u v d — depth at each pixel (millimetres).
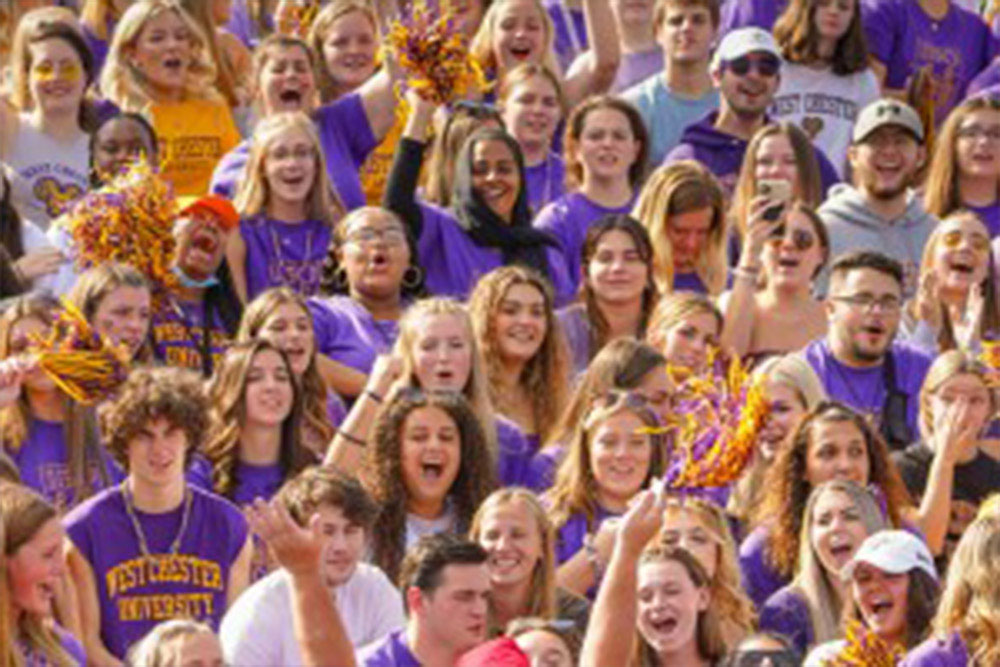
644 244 34094
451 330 31031
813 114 40375
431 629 26375
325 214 34719
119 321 30953
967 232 35406
